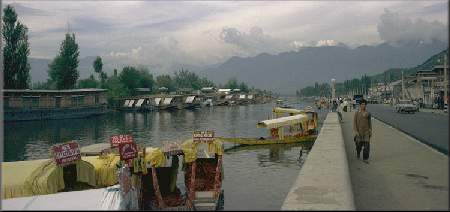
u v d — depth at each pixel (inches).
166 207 677.9
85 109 3681.1
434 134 880.3
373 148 678.5
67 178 671.1
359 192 374.9
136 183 685.9
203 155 963.3
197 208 688.4
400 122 1310.3
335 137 783.7
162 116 3981.3
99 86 5344.5
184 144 799.1
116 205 342.3
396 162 533.6
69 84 4106.8
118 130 2556.6
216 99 6791.3
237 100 7042.3
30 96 3107.8
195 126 2763.3
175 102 5265.8
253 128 2554.1
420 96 3221.0
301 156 1371.8
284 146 1592.0
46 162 645.9
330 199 308.3
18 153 1658.5
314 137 1678.2
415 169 479.2
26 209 294.4
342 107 2615.7
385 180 423.8
